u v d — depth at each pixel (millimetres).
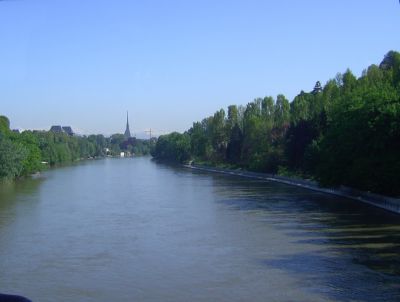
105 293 32469
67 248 45188
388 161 69750
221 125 189500
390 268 37062
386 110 71688
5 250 44562
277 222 57719
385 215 61531
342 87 126188
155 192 96000
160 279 35406
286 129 133750
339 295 31344
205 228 54750
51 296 32000
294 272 36531
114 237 50125
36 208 72312
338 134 81938
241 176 142250
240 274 36344
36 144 164500
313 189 97125
